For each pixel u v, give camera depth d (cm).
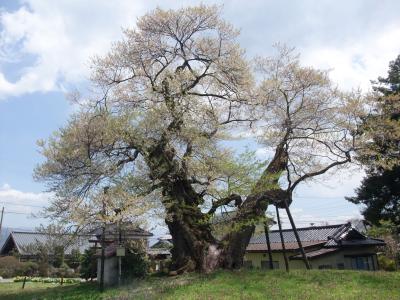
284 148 1656
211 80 1803
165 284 1315
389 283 1270
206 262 1528
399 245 2520
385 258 2631
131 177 1457
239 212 1533
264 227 1625
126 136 1494
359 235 2691
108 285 1525
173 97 1628
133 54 1748
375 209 2402
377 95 1686
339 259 2581
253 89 1738
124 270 1597
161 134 1554
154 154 1560
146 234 1822
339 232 2691
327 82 2134
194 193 1662
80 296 1362
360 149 1570
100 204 1330
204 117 1712
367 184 2422
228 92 1812
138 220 1332
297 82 1652
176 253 1622
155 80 1741
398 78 2352
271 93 1681
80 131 1451
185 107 1630
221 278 1349
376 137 1614
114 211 1335
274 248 2700
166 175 1549
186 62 1789
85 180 1440
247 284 1258
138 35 1775
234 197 1547
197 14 1753
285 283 1276
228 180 1462
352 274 1441
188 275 1454
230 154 1830
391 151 1673
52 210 1416
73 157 1445
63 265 3509
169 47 1791
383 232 2227
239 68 1725
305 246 2539
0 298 1634
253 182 1437
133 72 1770
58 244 1875
